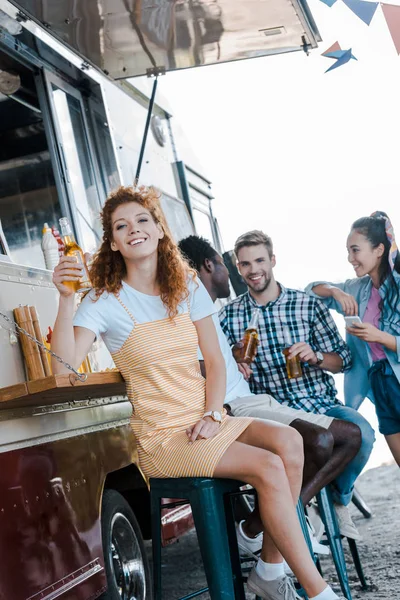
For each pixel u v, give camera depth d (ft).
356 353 12.64
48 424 8.70
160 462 8.81
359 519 17.94
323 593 8.12
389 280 12.40
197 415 9.15
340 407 11.59
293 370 11.84
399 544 14.79
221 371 9.47
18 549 7.58
